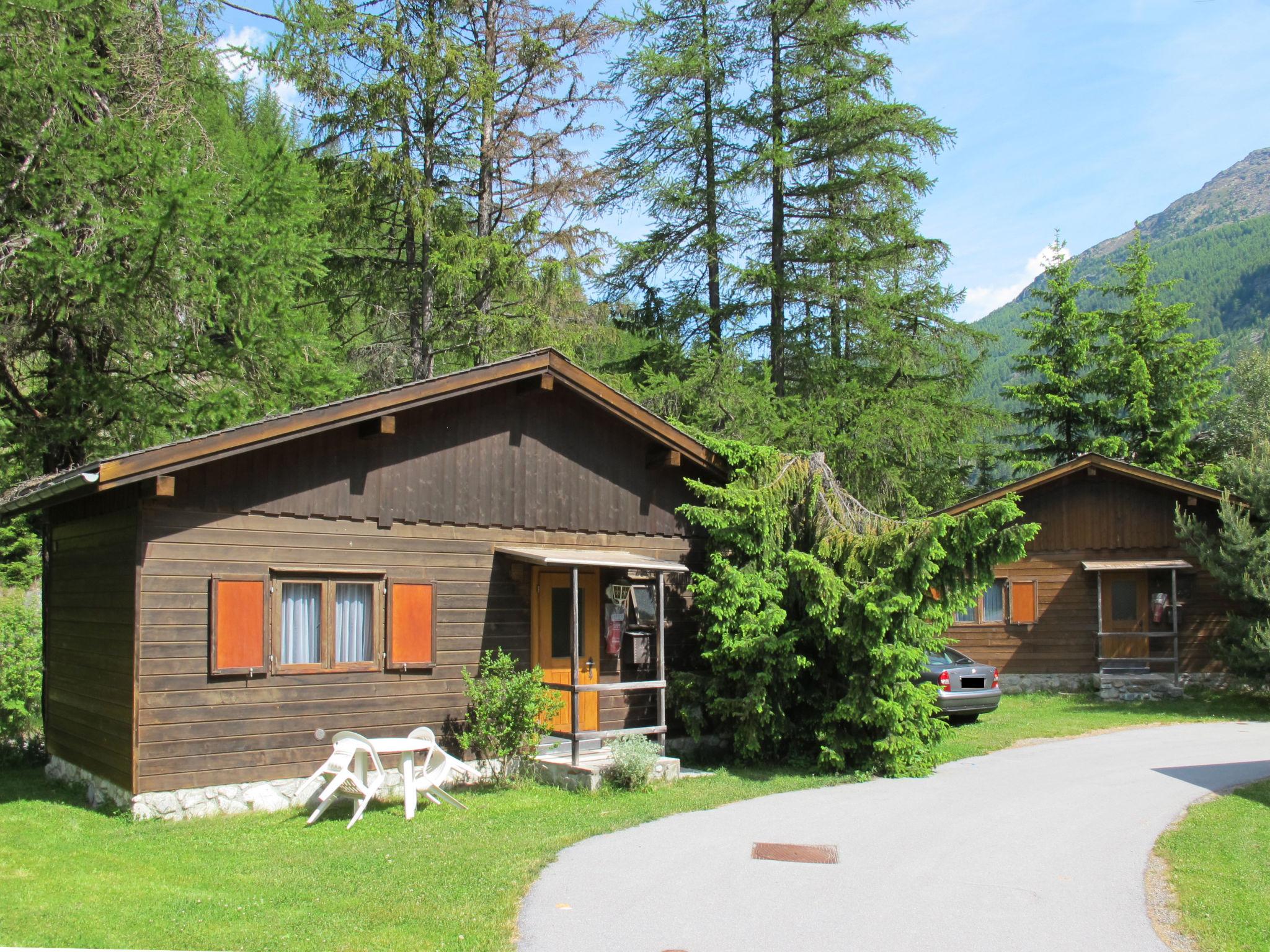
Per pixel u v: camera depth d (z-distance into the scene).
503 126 23.45
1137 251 34.72
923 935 6.77
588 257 23.72
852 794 11.93
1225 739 16.39
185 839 9.39
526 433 13.41
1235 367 39.84
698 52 26.19
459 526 12.63
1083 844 9.41
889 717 13.04
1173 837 9.70
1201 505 22.14
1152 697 21.23
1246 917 7.27
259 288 14.45
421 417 12.40
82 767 11.84
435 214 22.34
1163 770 13.59
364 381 22.70
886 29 24.81
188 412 15.04
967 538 12.45
